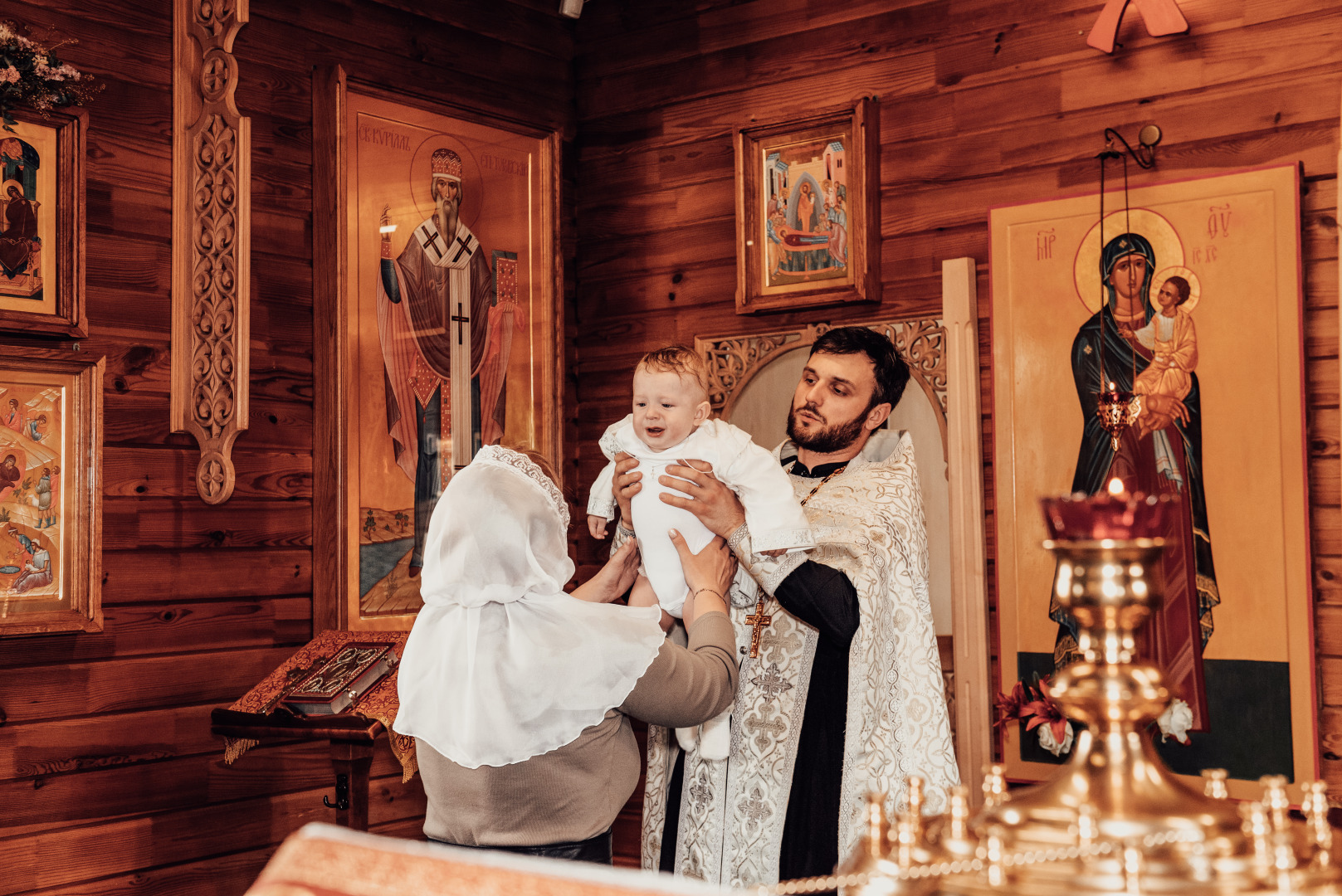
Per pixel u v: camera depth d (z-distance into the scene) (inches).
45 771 123.6
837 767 101.4
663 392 98.8
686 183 169.2
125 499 131.4
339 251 147.4
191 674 135.8
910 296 147.0
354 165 151.2
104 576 129.0
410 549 154.7
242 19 135.4
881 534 106.2
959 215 143.9
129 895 129.3
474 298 163.2
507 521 78.4
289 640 145.3
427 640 81.0
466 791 77.1
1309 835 43.0
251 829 140.0
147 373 134.3
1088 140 135.3
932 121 146.7
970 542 136.6
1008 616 133.9
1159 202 127.8
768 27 162.1
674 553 99.6
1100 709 43.9
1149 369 127.1
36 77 121.0
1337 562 118.3
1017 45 140.9
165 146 137.1
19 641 122.3
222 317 135.9
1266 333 120.9
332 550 146.1
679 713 81.2
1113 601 43.8
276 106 146.6
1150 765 44.0
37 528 123.0
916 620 106.5
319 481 146.6
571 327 179.3
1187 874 38.8
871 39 152.5
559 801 77.3
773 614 105.7
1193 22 128.6
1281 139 123.0
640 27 174.9
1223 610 121.5
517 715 75.7
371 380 151.3
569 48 181.5
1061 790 44.1
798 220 154.8
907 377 123.0
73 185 126.0
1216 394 123.3
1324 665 118.6
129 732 130.3
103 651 128.6
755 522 94.3
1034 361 134.4
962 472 137.7
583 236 179.9
